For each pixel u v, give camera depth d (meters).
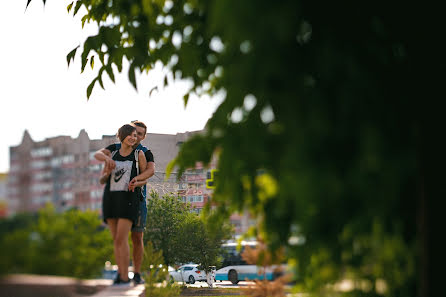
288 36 2.31
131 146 8.55
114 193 8.08
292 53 2.55
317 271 3.92
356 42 2.68
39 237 4.95
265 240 3.99
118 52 5.13
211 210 4.26
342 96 2.45
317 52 2.53
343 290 4.09
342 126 2.50
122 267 7.97
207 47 4.36
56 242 5.11
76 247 5.61
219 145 3.07
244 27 2.26
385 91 2.72
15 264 4.62
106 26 5.14
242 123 3.27
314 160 2.41
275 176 2.83
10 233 4.76
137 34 5.08
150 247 11.12
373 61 2.71
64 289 5.14
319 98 2.50
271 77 2.52
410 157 2.71
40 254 4.86
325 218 2.93
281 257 4.24
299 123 2.42
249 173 3.39
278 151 2.63
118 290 7.36
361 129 2.47
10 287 4.46
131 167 8.31
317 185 2.44
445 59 2.83
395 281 3.83
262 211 3.77
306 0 2.61
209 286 18.16
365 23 2.76
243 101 3.08
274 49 2.40
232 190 3.57
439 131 2.76
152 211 16.70
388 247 3.24
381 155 2.41
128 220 8.07
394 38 2.93
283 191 2.75
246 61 2.46
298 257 3.80
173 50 5.08
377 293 3.93
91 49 5.12
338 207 2.82
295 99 2.50
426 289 2.81
